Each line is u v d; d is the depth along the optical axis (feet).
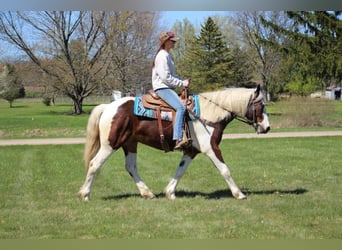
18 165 41.14
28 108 165.68
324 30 92.84
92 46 136.98
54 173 36.55
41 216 22.72
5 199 26.78
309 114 82.74
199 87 158.71
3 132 83.61
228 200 25.86
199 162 41.29
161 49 25.18
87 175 25.88
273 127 81.41
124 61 134.62
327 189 29.07
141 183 26.89
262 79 170.09
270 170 36.65
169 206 24.47
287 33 94.84
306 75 96.02
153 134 25.09
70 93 139.33
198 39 161.38
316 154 45.98
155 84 25.09
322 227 20.54
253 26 159.12
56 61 136.87
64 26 133.39
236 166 38.83
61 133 81.97
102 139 25.25
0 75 152.66
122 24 131.03
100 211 23.57
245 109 25.62
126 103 25.38
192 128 25.31
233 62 161.89
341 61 89.92
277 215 22.53
